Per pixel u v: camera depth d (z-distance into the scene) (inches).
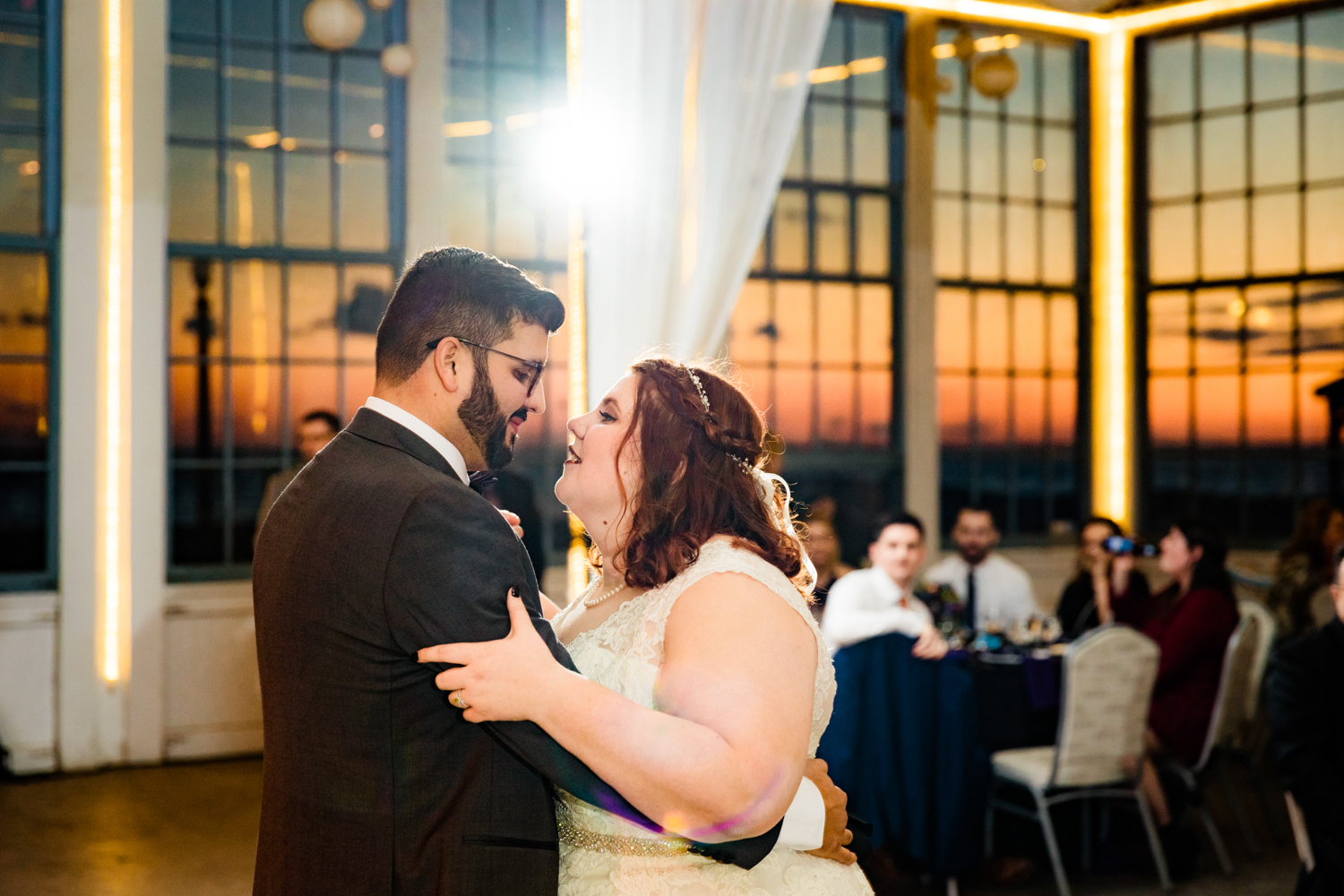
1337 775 92.7
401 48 215.0
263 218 218.5
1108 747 149.9
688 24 139.2
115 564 205.2
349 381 224.2
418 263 59.0
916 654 139.6
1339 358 252.7
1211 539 177.2
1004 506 275.1
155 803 184.7
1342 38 253.0
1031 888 154.5
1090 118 278.5
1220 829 183.3
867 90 261.7
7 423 203.3
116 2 204.5
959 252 269.9
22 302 203.6
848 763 137.0
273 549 56.5
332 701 53.6
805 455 258.1
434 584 52.1
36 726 201.2
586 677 57.0
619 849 56.7
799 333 257.8
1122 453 277.9
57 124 204.2
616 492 58.5
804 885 58.6
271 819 55.8
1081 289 279.6
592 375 141.3
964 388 271.6
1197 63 269.1
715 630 51.7
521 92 234.8
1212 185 268.4
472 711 50.6
